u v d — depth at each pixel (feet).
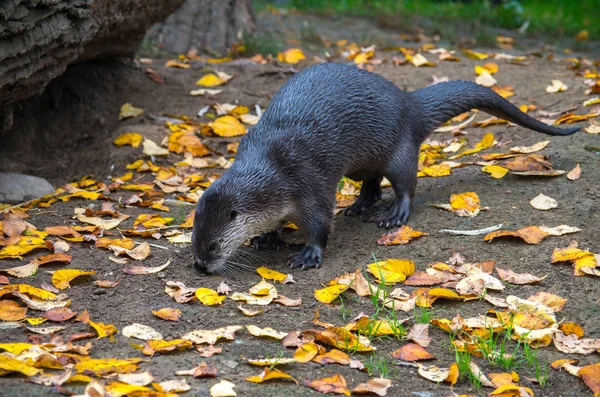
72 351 13.23
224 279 16.74
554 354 13.91
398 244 17.97
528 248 17.35
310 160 17.57
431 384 12.88
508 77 29.45
